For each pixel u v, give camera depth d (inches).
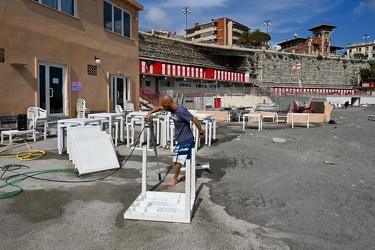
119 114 390.0
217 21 4188.0
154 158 311.4
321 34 4503.0
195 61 2242.9
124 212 173.0
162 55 1963.6
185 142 219.8
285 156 347.9
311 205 195.5
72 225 156.6
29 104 469.1
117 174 249.0
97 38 627.2
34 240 140.9
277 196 210.1
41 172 247.1
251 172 270.8
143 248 136.0
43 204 182.5
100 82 639.1
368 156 372.5
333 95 2536.9
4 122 405.4
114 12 687.7
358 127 707.4
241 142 432.8
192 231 152.9
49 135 436.5
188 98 1342.3
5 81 433.1
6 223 156.8
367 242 148.3
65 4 543.2
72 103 559.5
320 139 490.3
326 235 154.0
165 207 177.3
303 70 2874.0
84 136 261.9
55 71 526.6
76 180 230.2
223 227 158.4
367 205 199.9
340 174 279.4
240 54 2549.2
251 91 1576.0
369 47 5300.2
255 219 170.2
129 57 746.2
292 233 154.6
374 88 3068.4
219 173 264.2
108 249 134.9
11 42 440.1
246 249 136.9
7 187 210.7
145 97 1190.3
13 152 320.8
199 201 195.2
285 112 927.7
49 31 504.7
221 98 1419.8
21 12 453.7
